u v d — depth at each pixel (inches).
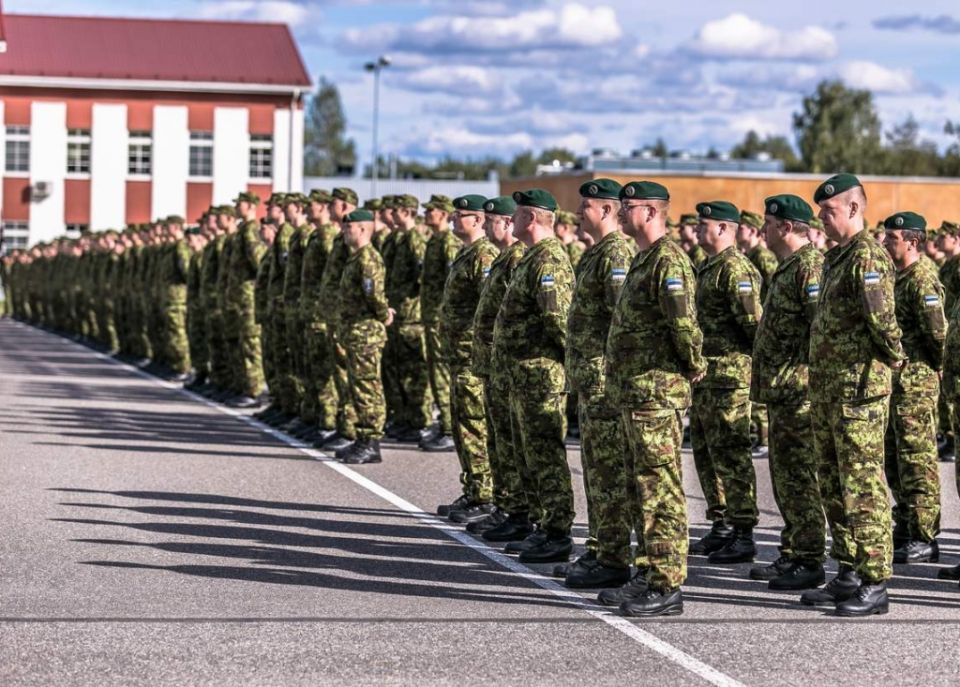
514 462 568.7
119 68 3075.8
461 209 636.7
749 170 2527.1
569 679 371.6
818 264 497.0
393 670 377.4
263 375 1076.5
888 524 456.1
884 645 413.1
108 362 1579.7
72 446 837.2
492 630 422.6
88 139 3075.8
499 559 534.0
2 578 480.4
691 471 794.2
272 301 932.0
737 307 538.3
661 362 442.9
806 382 491.2
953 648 410.9
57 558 516.1
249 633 413.4
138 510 622.8
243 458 797.2
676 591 449.1
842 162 4793.3
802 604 466.9
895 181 2076.8
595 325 478.9
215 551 537.3
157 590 468.1
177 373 1315.2
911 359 557.0
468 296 623.8
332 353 811.4
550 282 515.2
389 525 600.7
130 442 859.4
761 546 579.2
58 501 640.4
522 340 526.0
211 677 368.5
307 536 571.8
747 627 432.8
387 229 934.4
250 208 1061.1
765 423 850.1
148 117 3085.6
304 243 894.4
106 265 1722.4
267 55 3157.0
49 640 401.7
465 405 614.5
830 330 455.2
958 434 542.6
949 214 2086.6
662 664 387.2
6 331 2214.6
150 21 3203.7
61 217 3070.9
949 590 499.5
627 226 449.4
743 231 701.9
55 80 3036.4
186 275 1289.4
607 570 484.7
